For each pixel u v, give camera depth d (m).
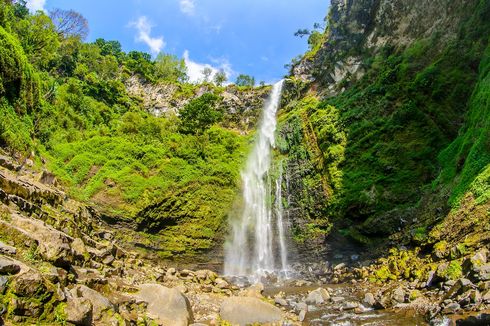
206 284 16.47
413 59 27.20
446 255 13.83
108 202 23.58
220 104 51.16
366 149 24.56
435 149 21.62
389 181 21.98
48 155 24.56
